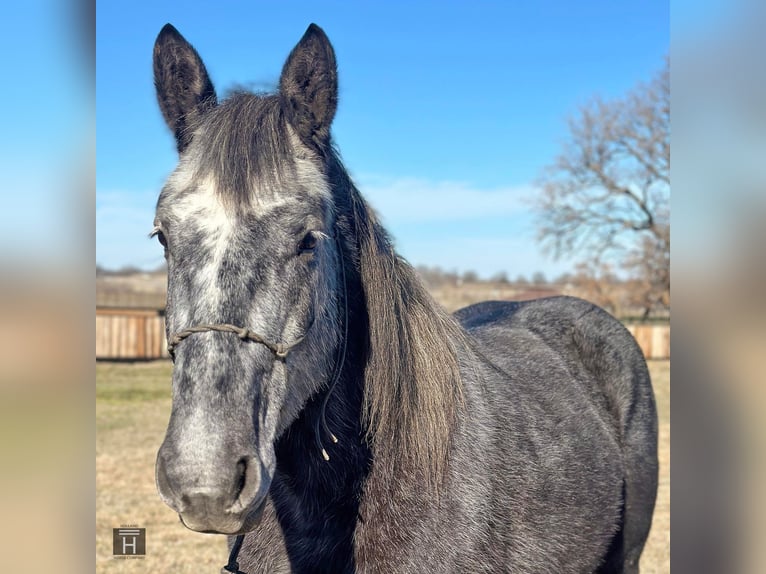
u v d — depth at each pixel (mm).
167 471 1678
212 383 1743
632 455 3564
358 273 2350
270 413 1865
